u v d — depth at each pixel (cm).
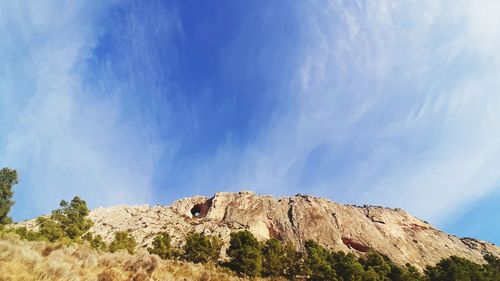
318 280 3944
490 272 4797
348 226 7831
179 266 2112
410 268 4888
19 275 1036
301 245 7081
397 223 8469
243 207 8831
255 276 3659
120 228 7431
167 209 9325
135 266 1585
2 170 3931
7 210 3850
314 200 9006
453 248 7581
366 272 4097
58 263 1184
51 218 3816
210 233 7144
